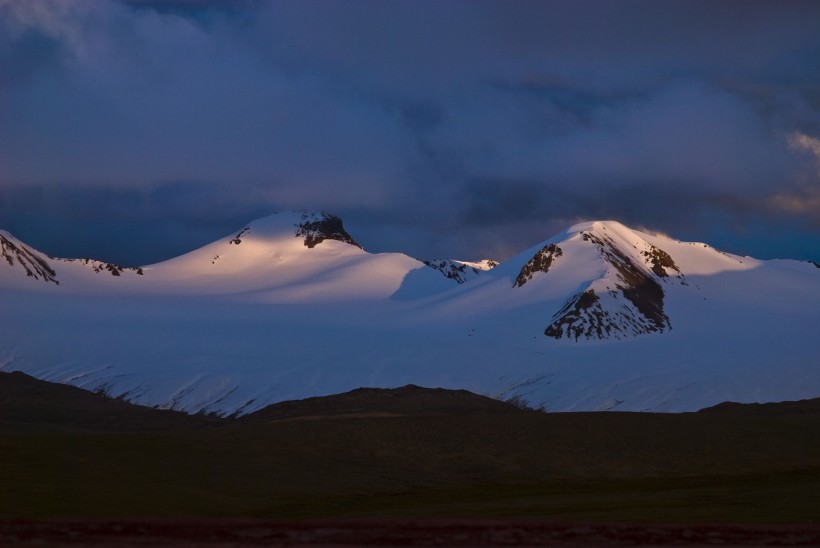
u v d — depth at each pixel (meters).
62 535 56.44
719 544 56.75
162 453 135.50
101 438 143.12
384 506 107.12
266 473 130.38
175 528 60.50
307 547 52.19
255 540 56.09
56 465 117.75
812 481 127.62
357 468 141.75
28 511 89.44
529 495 119.31
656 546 55.16
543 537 59.06
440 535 59.12
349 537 57.72
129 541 54.06
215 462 133.50
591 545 55.66
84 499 98.81
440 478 140.75
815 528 63.22
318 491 122.19
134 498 102.88
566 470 148.38
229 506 105.56
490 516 86.62
